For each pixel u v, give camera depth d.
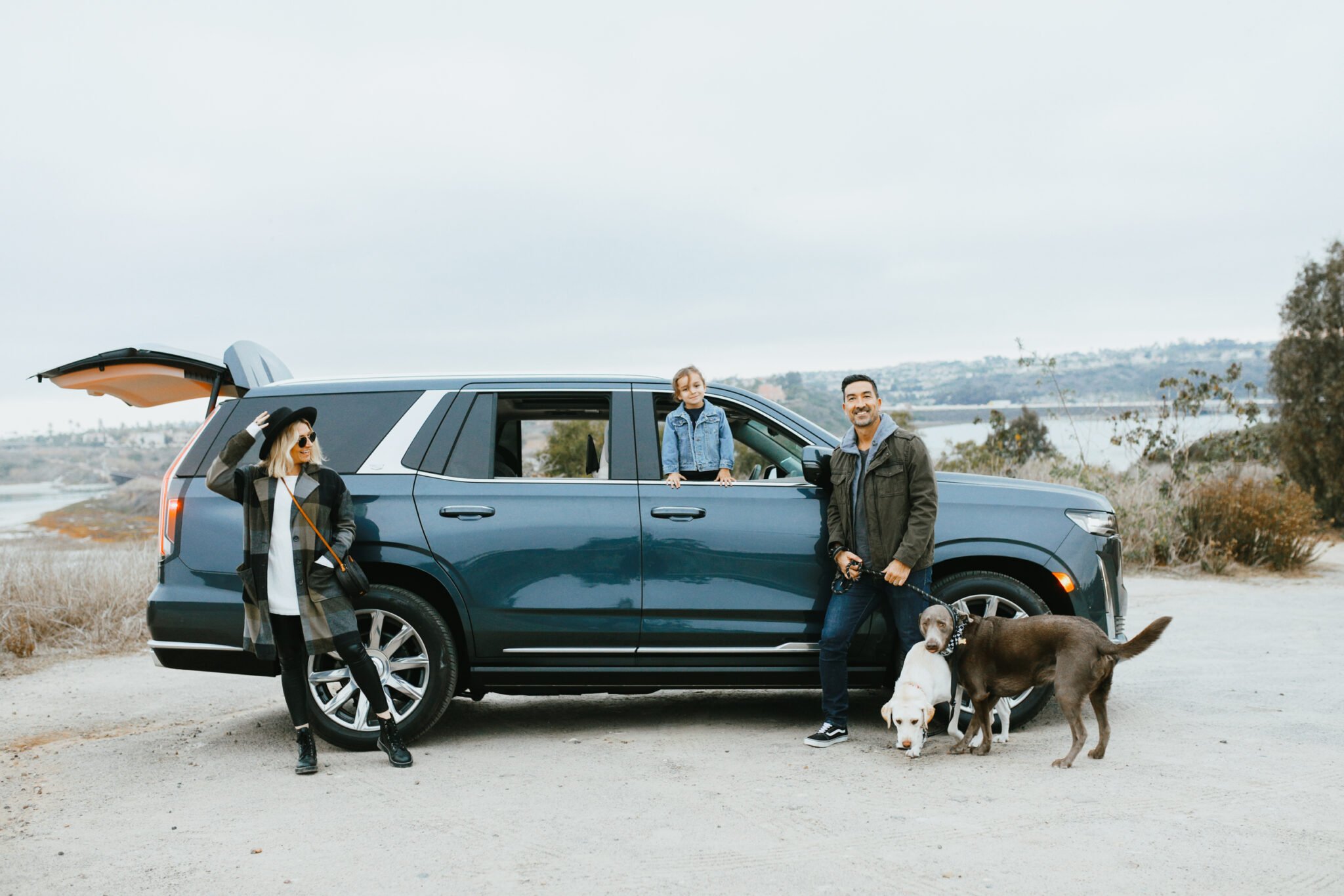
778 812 4.04
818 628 5.29
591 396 5.57
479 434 5.45
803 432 5.58
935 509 4.92
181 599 5.20
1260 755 4.80
